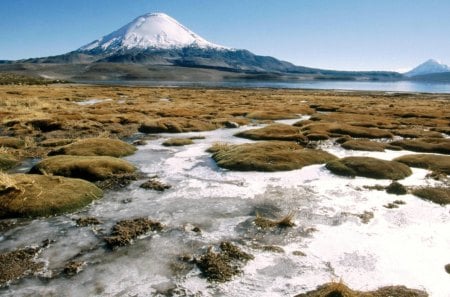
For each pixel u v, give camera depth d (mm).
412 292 12555
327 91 177875
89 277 13578
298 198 21734
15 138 36938
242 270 14016
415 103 93688
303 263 14508
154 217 18859
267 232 17203
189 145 36969
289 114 62406
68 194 20578
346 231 17391
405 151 35812
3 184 20375
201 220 18547
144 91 125250
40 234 16906
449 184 24766
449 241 16516
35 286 13047
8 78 194625
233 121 51500
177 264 14445
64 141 36531
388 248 15773
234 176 25953
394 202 21172
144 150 34594
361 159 28766
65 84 198375
